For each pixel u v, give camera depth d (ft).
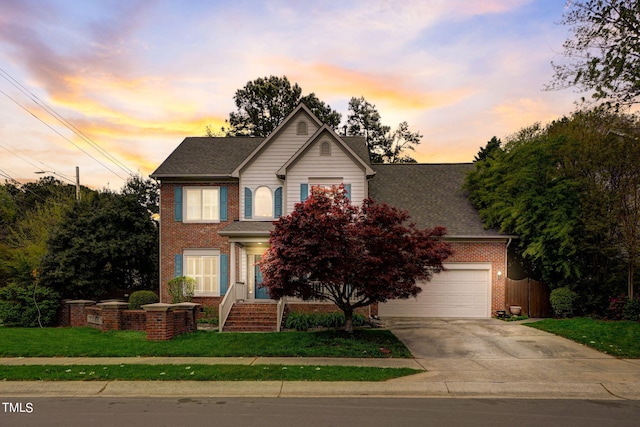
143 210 81.56
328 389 28.78
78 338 45.42
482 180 68.90
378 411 24.41
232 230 62.39
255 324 53.31
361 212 46.44
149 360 36.27
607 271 58.39
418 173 79.41
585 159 57.72
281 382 29.96
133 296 64.80
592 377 31.68
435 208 69.67
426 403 26.27
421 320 60.59
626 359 37.58
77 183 91.61
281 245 41.75
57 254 68.44
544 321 54.60
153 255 78.48
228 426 21.68
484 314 63.67
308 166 65.51
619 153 53.93
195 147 77.36
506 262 64.08
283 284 42.73
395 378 31.17
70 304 59.06
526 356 38.83
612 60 40.42
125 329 51.85
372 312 63.98
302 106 68.54
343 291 47.29
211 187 70.54
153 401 26.45
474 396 28.17
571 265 58.49
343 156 65.41
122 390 28.58
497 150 71.92
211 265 69.62
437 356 38.91
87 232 71.20
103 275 71.46
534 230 61.00
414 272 43.06
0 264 78.79
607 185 57.11
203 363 34.99
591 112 49.52
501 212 62.44
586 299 58.80
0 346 40.78
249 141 79.51
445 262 64.23
